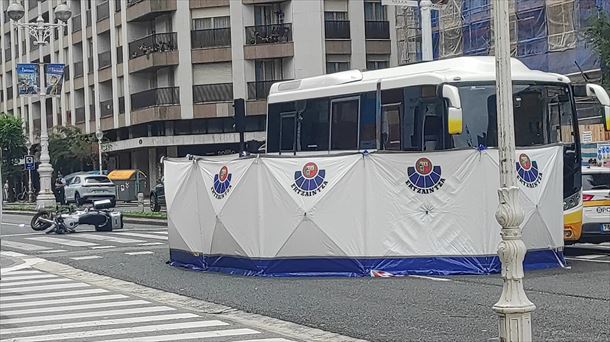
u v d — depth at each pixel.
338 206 14.81
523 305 6.54
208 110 53.06
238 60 52.50
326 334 9.82
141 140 55.41
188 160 16.88
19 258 19.66
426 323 10.10
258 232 15.20
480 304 11.34
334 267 14.87
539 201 14.90
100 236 24.52
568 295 11.87
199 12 53.62
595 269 14.82
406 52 42.94
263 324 10.66
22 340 9.97
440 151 14.70
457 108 13.97
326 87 18.33
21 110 75.94
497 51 6.73
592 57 31.91
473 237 14.62
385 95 16.72
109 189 43.00
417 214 14.75
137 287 14.58
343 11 52.06
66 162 61.38
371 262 14.73
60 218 25.92
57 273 16.94
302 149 18.88
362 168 14.77
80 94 66.44
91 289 14.45
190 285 14.35
